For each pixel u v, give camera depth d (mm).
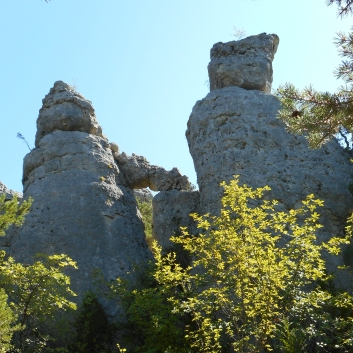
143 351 19688
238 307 16109
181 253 25375
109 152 29906
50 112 30203
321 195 25203
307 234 16906
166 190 30328
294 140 26656
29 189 27953
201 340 16641
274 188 25078
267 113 27406
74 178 27828
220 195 25438
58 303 18859
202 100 28812
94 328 21906
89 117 30266
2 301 12820
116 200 27719
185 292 17812
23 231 26234
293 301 15820
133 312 19641
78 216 26516
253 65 29547
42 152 28906
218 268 17031
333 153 26734
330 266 23250
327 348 17156
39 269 18688
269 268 15742
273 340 18078
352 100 10656
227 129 27094
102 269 25000
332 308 17375
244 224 16750
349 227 18188
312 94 10797
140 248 26797
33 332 20516
